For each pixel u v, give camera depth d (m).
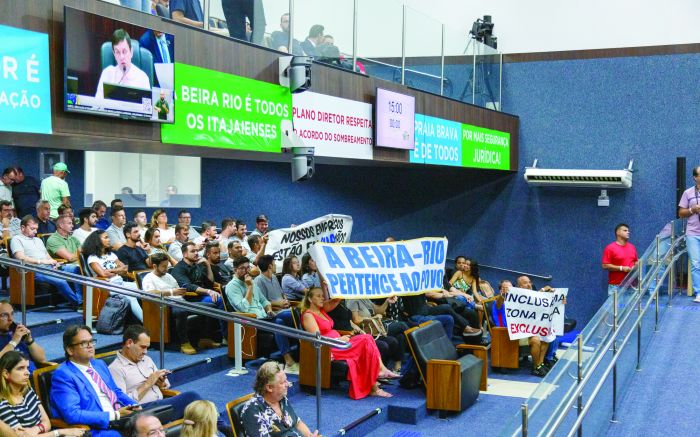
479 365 10.18
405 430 8.98
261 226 14.18
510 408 9.93
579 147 16.44
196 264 10.93
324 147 10.26
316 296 9.70
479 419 9.45
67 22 6.48
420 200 17.62
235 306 10.09
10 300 10.44
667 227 12.29
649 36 16.41
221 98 8.42
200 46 8.12
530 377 11.70
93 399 6.86
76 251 11.05
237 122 8.66
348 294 10.07
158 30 7.53
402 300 12.16
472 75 15.19
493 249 17.17
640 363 10.13
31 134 6.47
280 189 18.08
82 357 6.92
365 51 11.37
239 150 8.81
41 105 6.40
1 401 6.28
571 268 16.56
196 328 10.40
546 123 16.70
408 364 10.17
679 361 10.14
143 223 12.72
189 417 6.09
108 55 6.88
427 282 10.84
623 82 16.05
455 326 12.68
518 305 11.45
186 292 10.27
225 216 18.38
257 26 9.05
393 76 12.06
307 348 9.66
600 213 16.31
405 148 12.13
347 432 8.35
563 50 16.83
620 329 8.84
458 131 14.15
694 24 16.06
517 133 16.91
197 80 8.07
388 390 10.12
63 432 6.41
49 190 12.77
